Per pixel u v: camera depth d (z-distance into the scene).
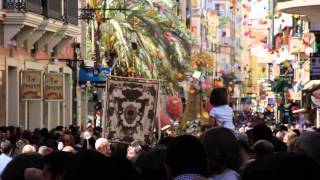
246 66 149.25
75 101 40.06
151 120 19.19
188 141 6.75
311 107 45.34
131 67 44.41
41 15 32.59
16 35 31.81
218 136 7.10
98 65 43.19
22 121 33.16
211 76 83.81
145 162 9.02
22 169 7.99
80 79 40.53
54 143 17.19
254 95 135.38
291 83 61.25
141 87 19.23
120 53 44.03
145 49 44.84
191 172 6.69
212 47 116.00
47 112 36.62
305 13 28.59
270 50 76.81
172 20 46.41
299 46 53.53
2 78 30.94
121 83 19.25
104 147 15.48
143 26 45.03
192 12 103.19
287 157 4.27
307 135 7.46
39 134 19.30
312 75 27.94
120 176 5.56
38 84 31.73
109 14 45.06
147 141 19.14
